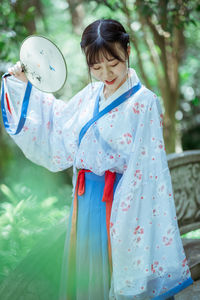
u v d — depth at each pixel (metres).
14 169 5.64
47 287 2.26
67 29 7.54
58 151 2.15
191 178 3.56
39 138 2.15
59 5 7.30
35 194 4.86
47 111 2.15
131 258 1.87
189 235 3.92
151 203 1.86
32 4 5.34
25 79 2.11
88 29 1.77
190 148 8.55
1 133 4.89
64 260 2.12
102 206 1.94
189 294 2.47
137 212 1.85
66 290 2.08
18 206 3.23
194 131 8.55
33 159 2.21
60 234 2.25
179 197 3.43
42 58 2.01
